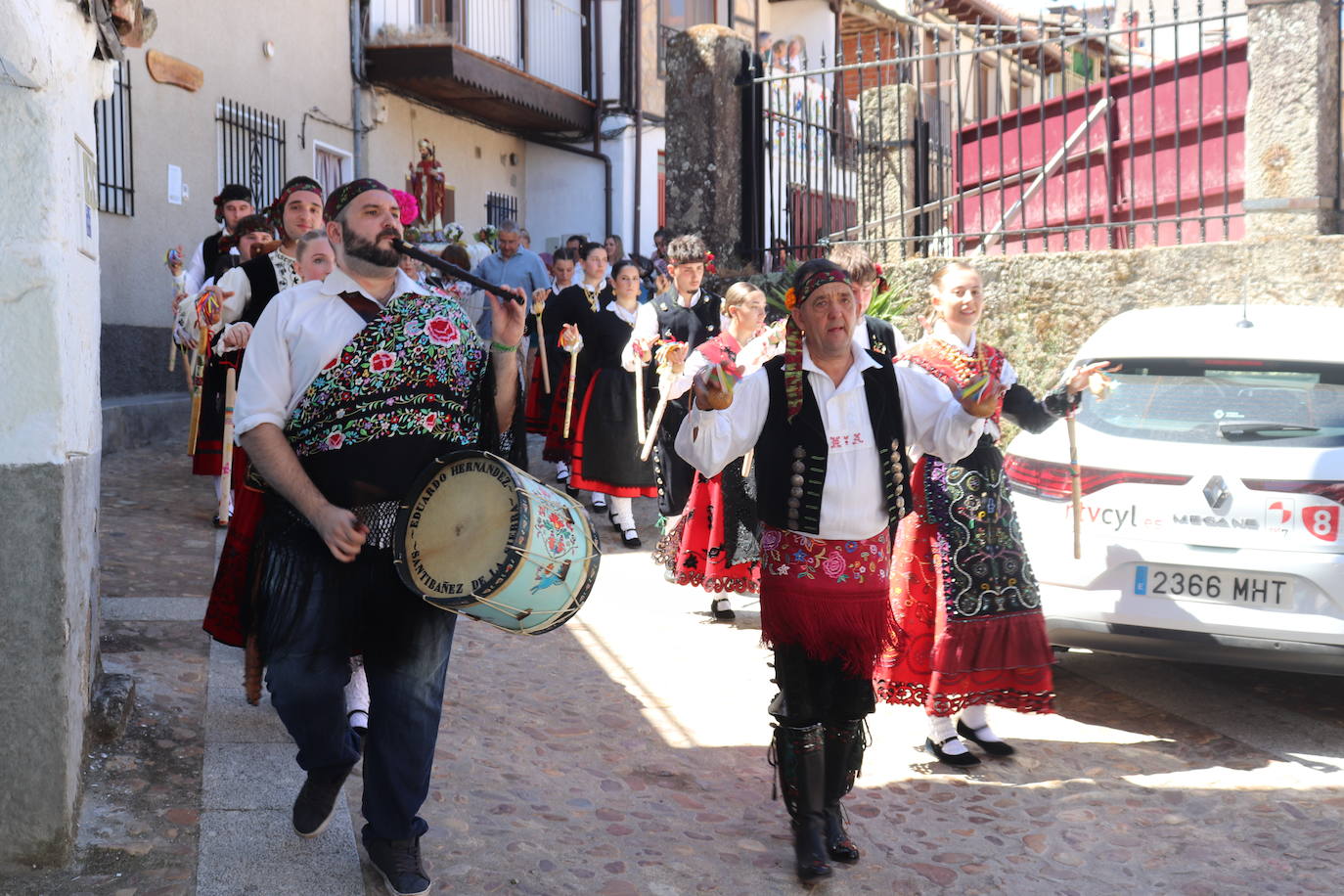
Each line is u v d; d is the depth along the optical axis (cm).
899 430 380
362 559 326
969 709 494
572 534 329
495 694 518
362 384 327
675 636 630
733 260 1028
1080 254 862
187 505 787
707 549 636
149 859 340
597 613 666
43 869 332
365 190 329
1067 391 394
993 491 469
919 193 1045
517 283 1187
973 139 1166
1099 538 511
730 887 372
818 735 383
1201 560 491
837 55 1061
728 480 620
